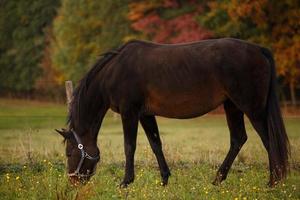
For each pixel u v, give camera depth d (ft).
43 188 45.88
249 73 45.42
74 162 47.06
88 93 47.65
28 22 365.40
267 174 52.31
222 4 175.42
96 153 47.57
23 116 198.80
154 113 47.39
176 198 43.83
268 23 171.12
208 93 45.80
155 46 47.34
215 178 48.16
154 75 46.19
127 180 46.88
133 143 46.98
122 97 46.80
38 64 340.80
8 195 45.34
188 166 57.26
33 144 84.12
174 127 140.26
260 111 45.83
